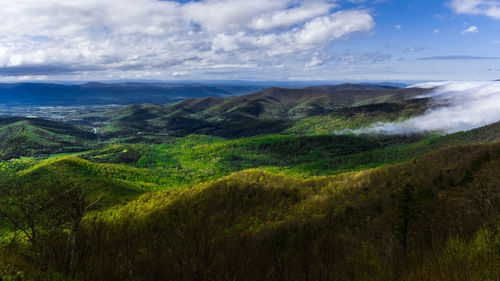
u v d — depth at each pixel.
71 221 10.67
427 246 11.51
